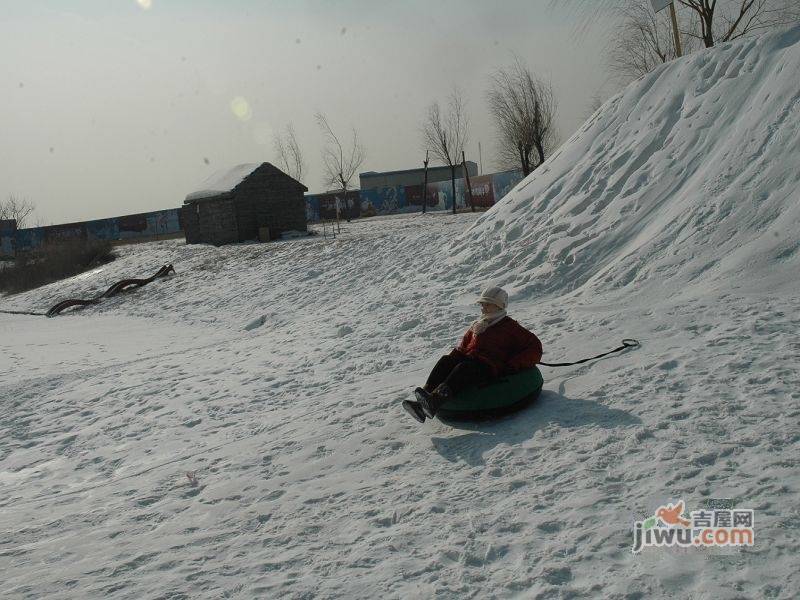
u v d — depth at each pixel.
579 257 12.37
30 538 5.61
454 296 13.14
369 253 22.94
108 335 20.92
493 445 5.94
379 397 7.92
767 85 12.86
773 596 3.32
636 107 15.63
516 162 56.41
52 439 9.42
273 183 38.50
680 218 11.48
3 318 30.92
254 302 22.06
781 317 7.70
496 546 4.21
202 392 10.32
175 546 4.95
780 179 10.83
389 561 4.25
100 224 60.94
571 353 8.02
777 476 4.45
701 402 5.85
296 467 6.32
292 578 4.21
